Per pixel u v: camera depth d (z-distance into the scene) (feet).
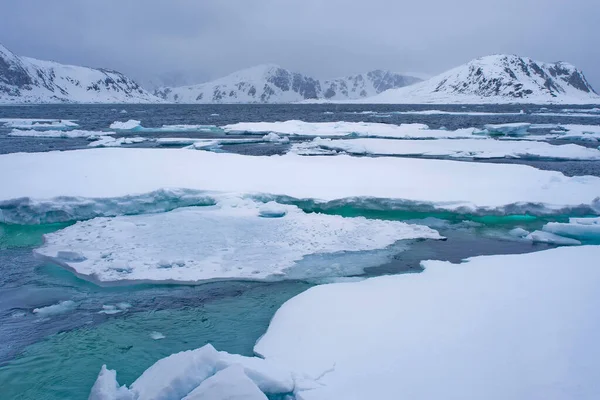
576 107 347.77
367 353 19.77
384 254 35.99
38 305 27.68
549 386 16.88
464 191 49.73
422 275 29.60
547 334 20.65
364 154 86.69
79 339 23.93
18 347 23.16
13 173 51.24
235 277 31.48
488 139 110.11
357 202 47.88
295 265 33.60
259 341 21.79
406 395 16.61
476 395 16.53
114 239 37.45
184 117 227.40
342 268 33.19
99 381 17.63
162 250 35.60
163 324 25.52
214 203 48.11
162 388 16.07
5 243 37.78
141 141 103.19
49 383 20.25
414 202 46.75
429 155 85.76
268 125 138.72
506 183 52.80
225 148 95.35
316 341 21.09
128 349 22.91
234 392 15.16
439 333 21.27
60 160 58.54
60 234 38.60
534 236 39.73
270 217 43.78
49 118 205.57
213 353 17.99
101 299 28.53
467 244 38.70
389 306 24.62
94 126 154.81
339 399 16.39
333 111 324.80
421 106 433.07
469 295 25.57
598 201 45.83
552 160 83.05
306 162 63.62
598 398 16.08
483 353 19.34
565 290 25.64
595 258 31.58
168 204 47.42
